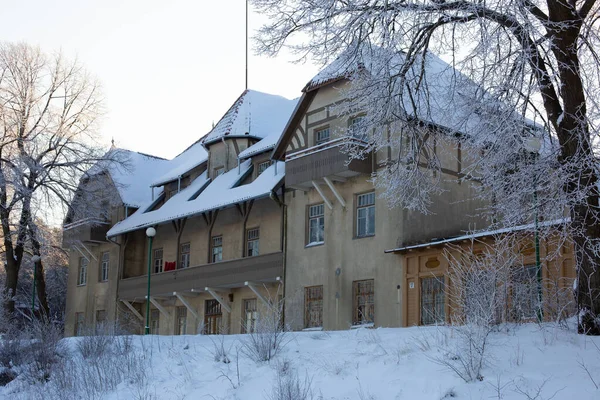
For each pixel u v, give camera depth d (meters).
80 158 38.28
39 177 37.47
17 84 37.69
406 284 25.95
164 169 47.09
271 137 35.47
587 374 10.04
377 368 11.44
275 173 32.62
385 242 27.11
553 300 14.08
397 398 10.17
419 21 15.33
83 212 39.16
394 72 16.91
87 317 44.19
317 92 30.34
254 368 12.87
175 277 36.75
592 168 13.00
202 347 15.36
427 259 25.36
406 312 25.70
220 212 36.47
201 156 41.81
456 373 10.48
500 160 14.90
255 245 33.94
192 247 38.00
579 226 13.25
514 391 9.69
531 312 13.77
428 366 11.02
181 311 38.16
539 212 14.45
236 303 34.19
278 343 14.20
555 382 9.84
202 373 13.28
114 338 17.34
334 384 11.14
